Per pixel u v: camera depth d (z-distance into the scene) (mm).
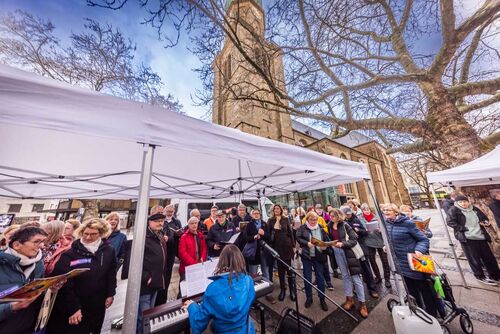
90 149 2234
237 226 5633
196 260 3361
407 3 3955
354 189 23500
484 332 2500
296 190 6477
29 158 2189
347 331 2730
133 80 6078
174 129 1612
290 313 2352
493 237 4242
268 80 5160
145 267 2584
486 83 4477
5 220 6789
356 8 4000
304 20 4430
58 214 17531
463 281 3865
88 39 5156
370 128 5629
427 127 4867
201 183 4234
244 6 4773
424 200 35031
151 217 2779
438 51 4391
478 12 3701
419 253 2482
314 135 28703
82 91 1294
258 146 2076
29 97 1104
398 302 3082
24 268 1619
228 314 1456
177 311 1847
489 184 4449
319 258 3416
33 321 1612
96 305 2121
